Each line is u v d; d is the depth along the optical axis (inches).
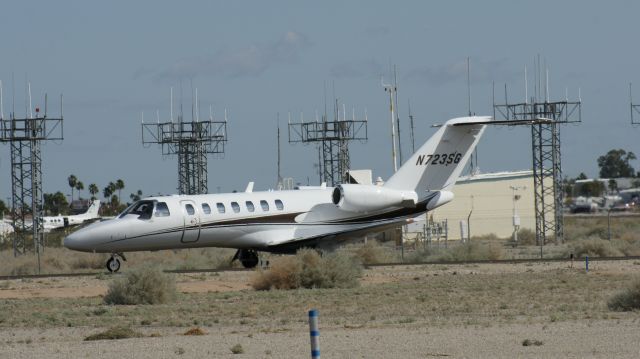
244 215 6392.7
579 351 2645.2
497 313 3750.0
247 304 4274.1
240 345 2829.7
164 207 6210.6
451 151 6766.7
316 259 5172.2
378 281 5359.3
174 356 2736.2
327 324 3526.1
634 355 2551.7
